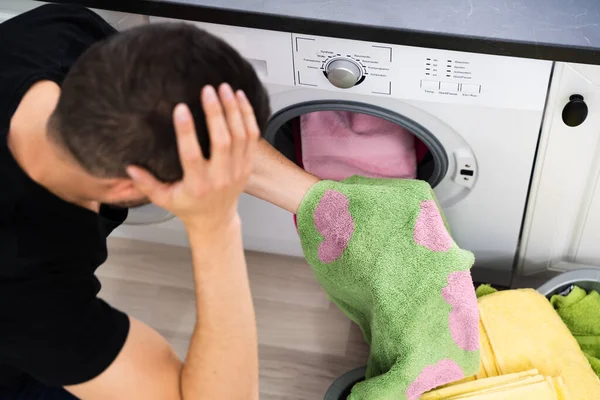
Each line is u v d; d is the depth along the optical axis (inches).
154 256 78.5
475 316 52.2
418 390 53.6
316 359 70.0
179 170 29.5
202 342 36.6
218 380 37.2
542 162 56.7
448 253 51.8
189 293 75.6
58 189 35.4
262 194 55.3
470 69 49.8
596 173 56.4
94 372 35.5
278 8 48.8
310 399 67.6
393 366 52.5
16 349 34.3
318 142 63.0
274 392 68.2
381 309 52.2
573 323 62.1
